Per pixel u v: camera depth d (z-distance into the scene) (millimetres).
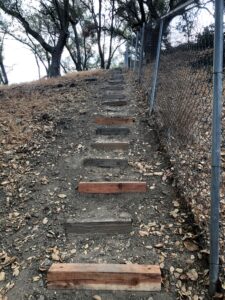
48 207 3209
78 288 2346
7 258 2641
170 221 2900
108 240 2773
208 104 3352
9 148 4375
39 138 4641
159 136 4371
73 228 2898
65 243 2768
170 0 13016
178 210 3020
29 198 3369
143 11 13484
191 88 3541
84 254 2633
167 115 4324
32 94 7113
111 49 22453
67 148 4379
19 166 3967
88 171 3824
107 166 3918
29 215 3115
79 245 2740
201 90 3334
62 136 4734
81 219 2959
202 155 3633
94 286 2338
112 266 2398
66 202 3271
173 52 4152
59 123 5148
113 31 20203
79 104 6168
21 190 3506
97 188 3379
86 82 8398
